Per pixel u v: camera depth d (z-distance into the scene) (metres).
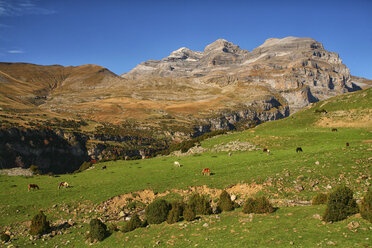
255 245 21.56
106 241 29.08
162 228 29.42
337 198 23.75
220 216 30.44
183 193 42.41
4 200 41.72
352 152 42.94
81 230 33.44
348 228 21.36
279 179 39.66
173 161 64.75
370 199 22.05
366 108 81.56
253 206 29.88
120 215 37.91
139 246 25.92
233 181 42.72
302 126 84.38
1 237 31.58
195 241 24.64
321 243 19.88
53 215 37.72
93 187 46.41
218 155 67.38
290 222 24.92
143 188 44.78
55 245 29.91
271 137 74.88
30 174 64.19
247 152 66.38
